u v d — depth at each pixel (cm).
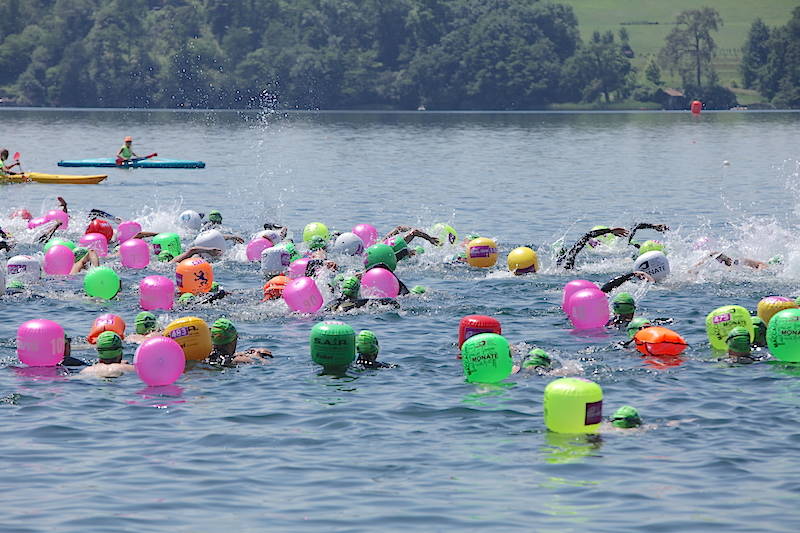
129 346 3450
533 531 1972
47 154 14212
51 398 2867
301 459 2380
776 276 4688
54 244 4916
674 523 2006
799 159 13712
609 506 2094
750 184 10238
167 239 5347
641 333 3350
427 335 3644
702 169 12112
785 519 2022
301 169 11938
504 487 2202
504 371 3030
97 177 10156
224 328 3250
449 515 2052
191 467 2325
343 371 3159
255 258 5231
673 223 7394
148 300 4022
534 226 7181
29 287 4503
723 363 3216
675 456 2388
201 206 8362
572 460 2364
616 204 8512
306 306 3966
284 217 7694
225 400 2853
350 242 5241
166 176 10962
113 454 2411
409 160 13438
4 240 5372
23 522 2009
